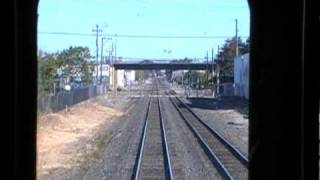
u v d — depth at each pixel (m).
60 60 76.94
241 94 75.69
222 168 22.77
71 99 63.94
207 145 31.50
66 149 31.02
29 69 5.25
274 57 5.24
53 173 22.25
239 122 50.69
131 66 146.75
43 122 42.91
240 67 77.81
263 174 5.29
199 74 170.50
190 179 20.72
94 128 46.06
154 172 22.33
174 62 145.50
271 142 5.27
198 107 76.44
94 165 24.67
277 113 5.24
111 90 139.62
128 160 26.23
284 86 5.20
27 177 5.21
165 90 171.75
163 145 32.50
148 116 60.06
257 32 5.33
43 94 48.62
